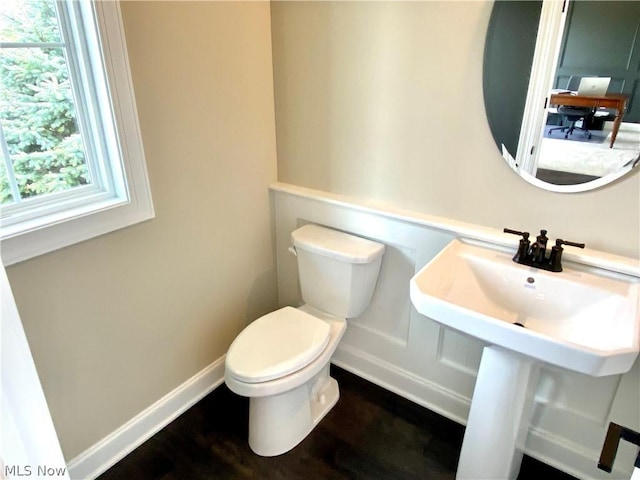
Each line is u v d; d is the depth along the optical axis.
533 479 1.68
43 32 1.28
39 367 1.41
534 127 1.41
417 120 1.64
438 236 1.69
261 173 2.04
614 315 1.27
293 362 1.59
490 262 1.51
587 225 1.42
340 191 1.95
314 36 1.76
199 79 1.65
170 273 1.75
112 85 1.37
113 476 1.68
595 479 1.64
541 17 1.30
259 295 2.25
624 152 1.29
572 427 1.63
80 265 1.44
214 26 1.64
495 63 1.41
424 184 1.71
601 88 1.27
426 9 1.48
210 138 1.76
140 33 1.42
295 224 2.11
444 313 1.24
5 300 0.96
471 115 1.52
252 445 1.78
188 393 1.99
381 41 1.61
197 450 1.79
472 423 1.50
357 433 1.86
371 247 1.82
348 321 2.14
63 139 1.40
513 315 1.51
